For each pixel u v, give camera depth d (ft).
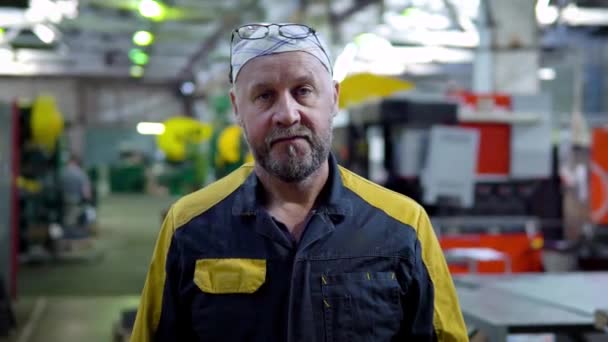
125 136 74.38
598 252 17.84
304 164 4.49
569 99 46.09
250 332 4.41
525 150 17.40
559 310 8.25
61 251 33.17
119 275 27.94
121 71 67.92
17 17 37.42
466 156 16.37
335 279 4.44
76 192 34.22
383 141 17.38
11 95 69.00
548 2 25.64
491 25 25.58
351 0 35.83
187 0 36.50
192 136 42.55
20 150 27.22
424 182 16.35
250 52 4.56
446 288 4.78
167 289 4.66
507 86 25.93
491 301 8.87
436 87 57.57
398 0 35.47
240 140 22.89
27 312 21.45
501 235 17.04
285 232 4.58
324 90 4.63
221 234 4.59
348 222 4.62
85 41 53.06
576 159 21.74
